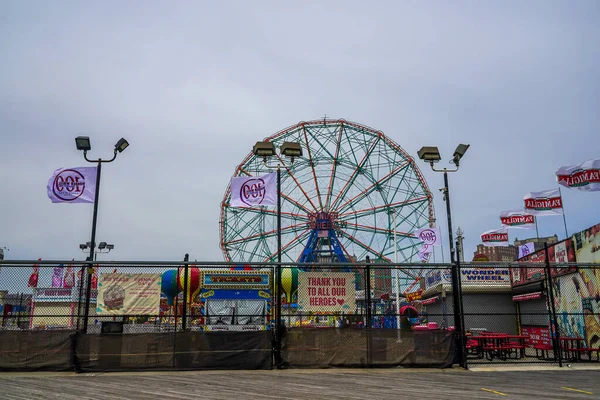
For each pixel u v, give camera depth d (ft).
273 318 62.69
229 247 164.55
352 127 172.86
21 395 37.22
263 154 66.49
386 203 165.78
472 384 43.19
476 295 107.96
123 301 53.52
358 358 53.62
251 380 45.24
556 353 60.23
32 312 56.49
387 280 156.25
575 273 78.64
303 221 164.66
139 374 49.49
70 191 60.44
